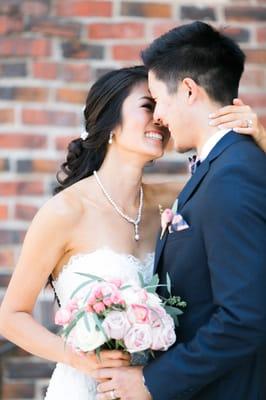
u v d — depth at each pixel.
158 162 5.20
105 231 3.74
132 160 3.82
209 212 3.03
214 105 3.29
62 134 5.17
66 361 3.46
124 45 5.22
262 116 5.28
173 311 3.12
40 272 3.65
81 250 3.69
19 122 5.15
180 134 3.31
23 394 5.01
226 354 2.99
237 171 3.05
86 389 3.62
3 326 3.64
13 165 5.13
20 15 5.18
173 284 3.18
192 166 3.30
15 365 5.02
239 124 3.24
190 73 3.28
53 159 5.15
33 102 5.16
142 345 3.05
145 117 3.72
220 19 5.29
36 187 5.13
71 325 3.11
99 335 3.06
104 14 5.23
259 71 5.29
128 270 3.62
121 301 3.06
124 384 3.15
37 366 5.02
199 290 3.13
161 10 5.25
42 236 3.64
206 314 3.12
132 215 3.85
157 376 3.09
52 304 5.06
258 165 3.10
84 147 3.86
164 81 3.32
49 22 5.20
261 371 3.18
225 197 3.00
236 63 3.34
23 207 5.12
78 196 3.77
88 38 5.21
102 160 3.88
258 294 2.93
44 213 3.67
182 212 3.17
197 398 3.18
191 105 3.28
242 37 5.29
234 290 2.95
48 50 5.19
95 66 5.20
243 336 2.95
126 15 5.23
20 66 5.17
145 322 3.05
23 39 5.18
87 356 3.21
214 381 3.16
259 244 2.96
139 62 5.21
